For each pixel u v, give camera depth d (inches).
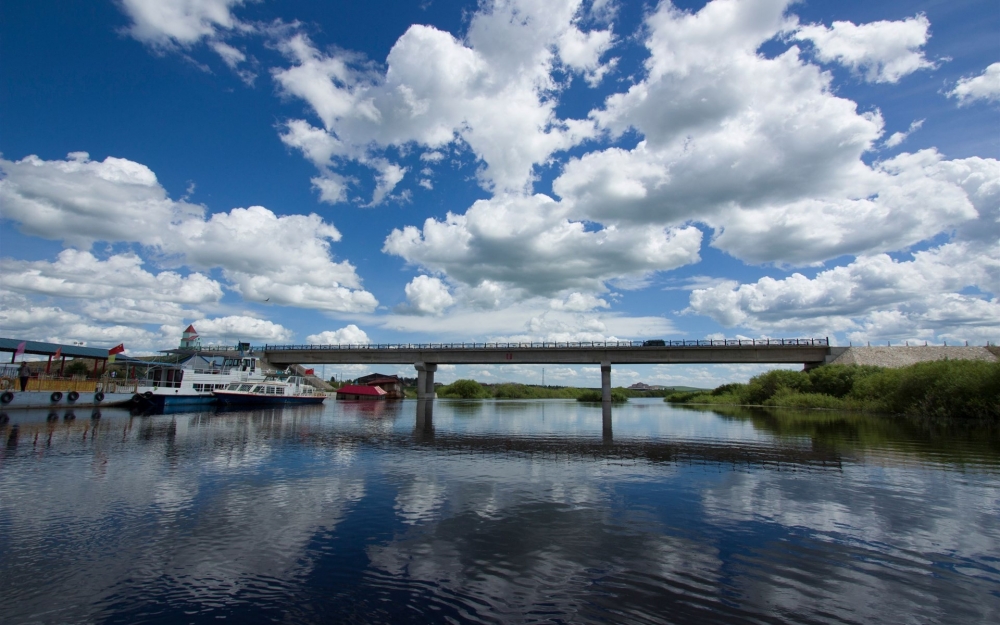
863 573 444.5
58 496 693.9
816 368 3356.3
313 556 478.9
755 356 3683.6
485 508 646.5
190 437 1365.7
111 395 2384.4
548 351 4008.4
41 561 463.5
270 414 2406.5
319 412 2674.7
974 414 1865.2
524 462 999.0
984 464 955.3
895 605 385.4
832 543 518.9
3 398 1983.3
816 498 700.0
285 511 628.1
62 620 358.3
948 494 722.2
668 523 584.4
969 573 445.4
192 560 467.8
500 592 402.9
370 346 4387.3
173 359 2881.4
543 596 396.2
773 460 1017.5
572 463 988.6
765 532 553.0
